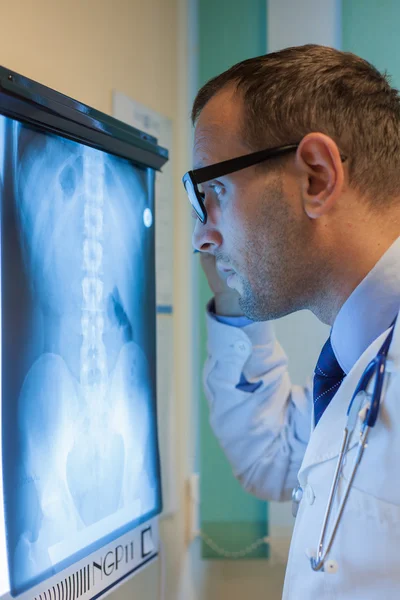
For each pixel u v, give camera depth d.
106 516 1.07
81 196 1.01
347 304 0.78
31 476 0.89
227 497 1.60
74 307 0.99
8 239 0.85
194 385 1.60
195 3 1.60
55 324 0.95
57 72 1.09
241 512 1.59
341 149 0.74
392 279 0.74
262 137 0.77
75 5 1.14
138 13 1.37
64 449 0.96
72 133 0.96
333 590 0.71
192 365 1.60
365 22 1.52
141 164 1.19
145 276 1.21
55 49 1.08
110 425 1.09
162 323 1.45
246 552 1.57
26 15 1.01
